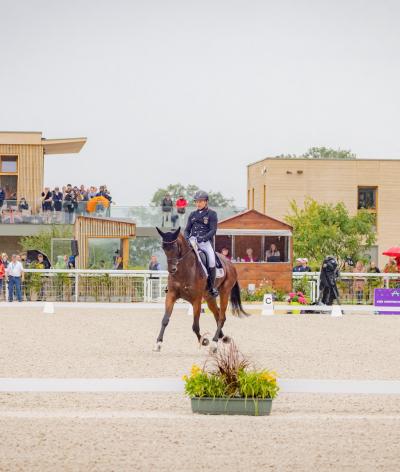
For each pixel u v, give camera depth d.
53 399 19.31
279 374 22.72
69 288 49.84
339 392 19.36
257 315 43.28
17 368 23.36
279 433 15.93
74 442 15.11
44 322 37.22
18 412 17.80
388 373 23.19
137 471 13.33
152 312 43.66
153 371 23.02
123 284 49.84
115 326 35.88
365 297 48.69
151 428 16.22
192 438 15.45
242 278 49.44
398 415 17.94
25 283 49.84
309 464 13.83
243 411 17.75
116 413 17.75
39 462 13.81
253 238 51.19
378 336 33.16
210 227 27.80
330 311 45.19
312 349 28.52
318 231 71.31
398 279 49.22
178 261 26.16
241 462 13.88
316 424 16.77
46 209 68.75
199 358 25.80
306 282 49.66
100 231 59.59
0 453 14.37
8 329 33.91
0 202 68.38
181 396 19.84
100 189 70.44
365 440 15.48
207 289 27.42
